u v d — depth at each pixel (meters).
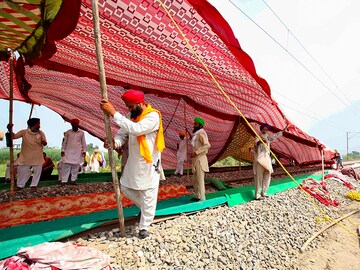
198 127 7.67
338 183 16.38
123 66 7.78
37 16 4.27
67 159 9.61
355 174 21.16
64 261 3.14
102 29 5.38
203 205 7.18
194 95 10.98
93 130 15.70
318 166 25.64
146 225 4.73
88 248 3.55
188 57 6.43
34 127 8.59
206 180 11.22
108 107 4.27
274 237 6.90
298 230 7.90
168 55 6.48
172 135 15.22
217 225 6.18
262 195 9.30
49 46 4.83
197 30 5.27
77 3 3.85
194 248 4.97
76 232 4.59
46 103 13.69
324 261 6.50
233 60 6.11
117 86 10.90
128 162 4.73
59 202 6.44
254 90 7.94
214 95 10.14
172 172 15.95
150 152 4.59
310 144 15.11
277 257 6.08
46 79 10.23
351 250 7.46
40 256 3.11
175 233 5.24
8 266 2.99
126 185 4.71
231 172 17.80
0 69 9.41
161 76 8.36
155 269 4.05
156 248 4.52
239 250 5.64
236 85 7.92
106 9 4.71
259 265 5.50
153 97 12.08
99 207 6.54
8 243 3.94
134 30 5.41
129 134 4.67
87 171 18.80
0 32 5.00
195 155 7.52
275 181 13.51
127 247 4.30
